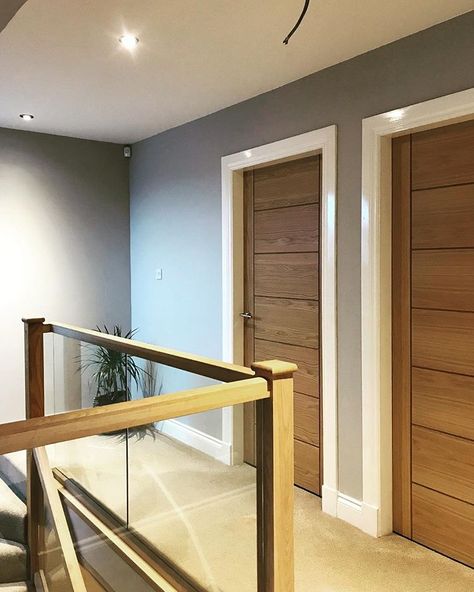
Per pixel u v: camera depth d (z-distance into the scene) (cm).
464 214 237
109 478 246
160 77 299
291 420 173
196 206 390
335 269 284
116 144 462
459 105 226
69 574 254
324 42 252
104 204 459
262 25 235
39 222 427
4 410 417
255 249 356
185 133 397
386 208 263
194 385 206
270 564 176
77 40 250
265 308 351
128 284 476
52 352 324
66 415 135
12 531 264
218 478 197
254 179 354
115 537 247
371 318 265
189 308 404
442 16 226
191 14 225
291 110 307
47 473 240
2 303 414
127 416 142
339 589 229
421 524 260
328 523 283
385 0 211
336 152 280
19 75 297
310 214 315
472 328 236
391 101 253
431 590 227
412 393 261
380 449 265
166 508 228
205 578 206
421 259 254
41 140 426
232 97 334
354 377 278
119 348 254
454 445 245
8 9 172
